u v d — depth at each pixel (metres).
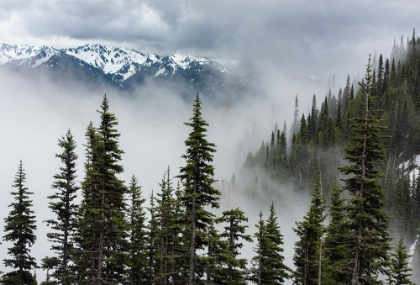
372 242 21.03
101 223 25.86
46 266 29.31
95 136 26.34
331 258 30.19
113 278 31.09
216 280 26.75
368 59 21.12
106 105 25.86
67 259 29.33
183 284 30.53
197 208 24.31
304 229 31.52
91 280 27.09
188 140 23.67
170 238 31.23
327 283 29.72
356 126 21.05
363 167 20.86
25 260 31.41
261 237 29.81
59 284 29.00
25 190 31.39
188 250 26.36
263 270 29.56
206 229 25.72
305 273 30.92
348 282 22.44
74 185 30.03
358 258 21.12
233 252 28.08
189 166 23.69
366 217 20.59
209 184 24.31
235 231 28.70
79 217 29.89
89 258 27.42
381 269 20.73
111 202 27.00
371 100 20.83
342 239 21.97
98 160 25.17
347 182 21.61
